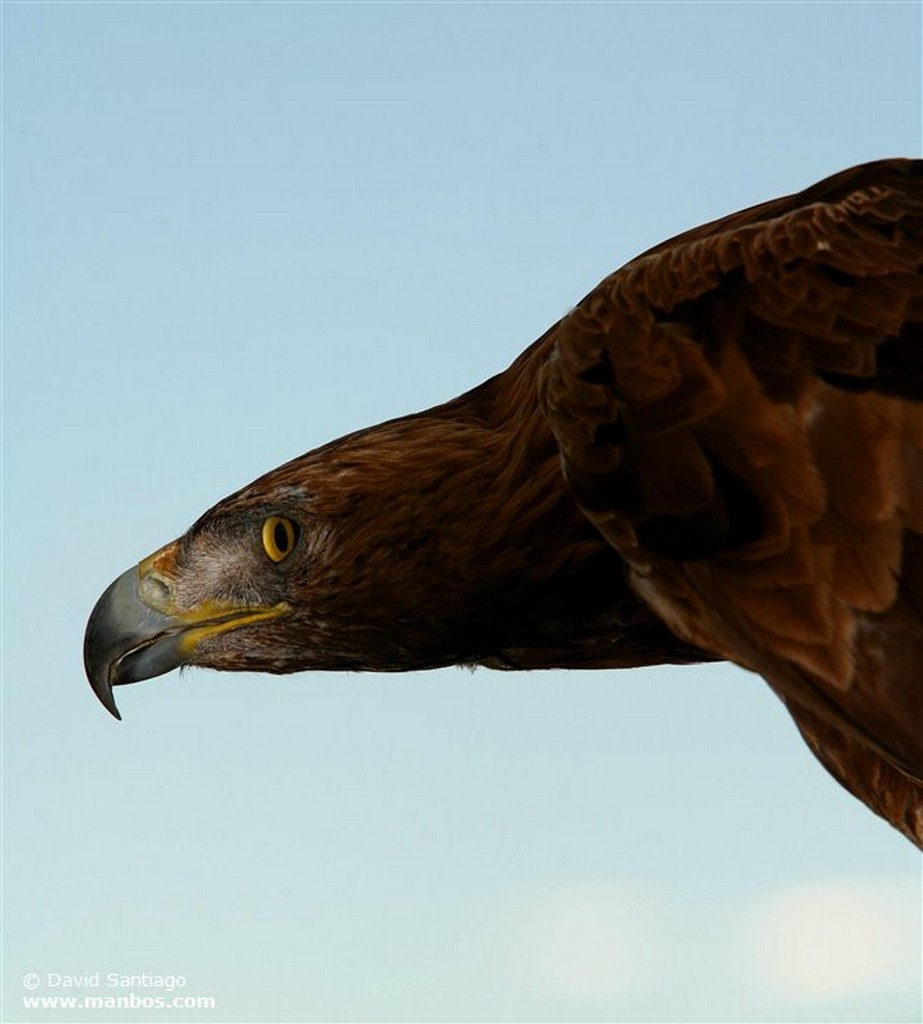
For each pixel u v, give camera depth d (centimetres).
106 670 1119
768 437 824
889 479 800
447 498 998
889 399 805
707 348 846
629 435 860
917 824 960
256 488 1062
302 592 1048
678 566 864
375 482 1018
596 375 873
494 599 1003
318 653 1067
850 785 982
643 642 1023
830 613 809
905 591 793
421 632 1029
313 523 1036
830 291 827
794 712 989
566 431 881
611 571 984
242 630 1077
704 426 841
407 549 1012
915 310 814
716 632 865
